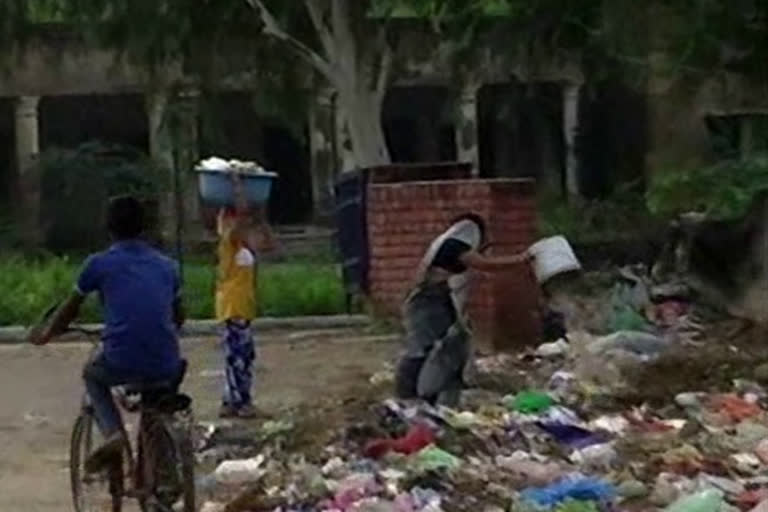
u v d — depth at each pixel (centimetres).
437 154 7025
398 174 3328
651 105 3741
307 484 1622
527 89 6269
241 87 5344
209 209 2403
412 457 1688
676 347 2452
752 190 2842
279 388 2505
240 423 2106
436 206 3152
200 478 1700
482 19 4481
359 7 4631
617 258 4119
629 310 2816
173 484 1425
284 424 1975
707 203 2898
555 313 2678
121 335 1437
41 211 6128
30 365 2945
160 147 5553
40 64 6412
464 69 4719
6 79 5388
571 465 1664
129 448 1474
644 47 3044
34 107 6406
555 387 2156
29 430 2198
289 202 6931
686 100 3064
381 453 1748
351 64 4631
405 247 3192
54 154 6141
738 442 1742
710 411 1933
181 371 1463
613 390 2103
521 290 2706
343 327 3428
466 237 1986
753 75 2948
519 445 1772
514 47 4338
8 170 6594
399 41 4681
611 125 6681
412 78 5919
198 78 4803
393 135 7012
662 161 3209
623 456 1692
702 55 2933
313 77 4928
